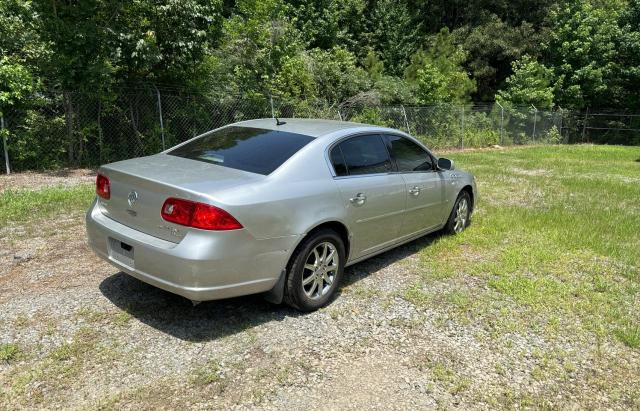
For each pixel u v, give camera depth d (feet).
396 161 16.20
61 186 26.89
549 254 18.58
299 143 13.33
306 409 9.17
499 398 9.85
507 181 35.60
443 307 13.71
